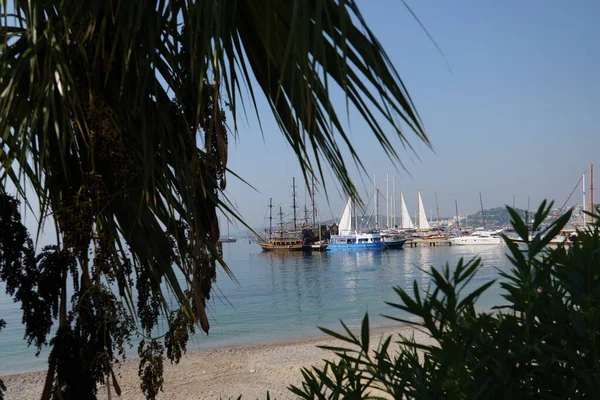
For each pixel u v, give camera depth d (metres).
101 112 2.03
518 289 0.67
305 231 115.88
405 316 25.66
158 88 2.24
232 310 36.84
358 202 1.83
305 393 0.86
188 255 2.22
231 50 2.04
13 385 14.65
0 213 1.93
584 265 0.61
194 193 2.15
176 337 2.17
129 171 2.08
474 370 0.60
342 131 1.75
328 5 1.53
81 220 2.01
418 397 0.61
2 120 1.91
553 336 0.64
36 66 2.07
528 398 0.59
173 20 2.10
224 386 12.62
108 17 2.08
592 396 0.57
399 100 1.53
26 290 1.96
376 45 1.51
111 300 2.05
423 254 100.25
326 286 53.16
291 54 1.75
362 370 0.72
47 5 2.05
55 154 2.23
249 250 159.00
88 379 2.03
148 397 2.13
